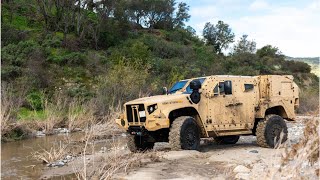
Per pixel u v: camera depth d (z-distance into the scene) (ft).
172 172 24.61
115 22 144.25
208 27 226.58
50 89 82.94
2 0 130.82
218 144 39.73
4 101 53.78
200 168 25.75
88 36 133.18
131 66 85.76
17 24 123.44
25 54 93.66
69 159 32.89
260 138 35.50
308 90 118.01
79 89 82.99
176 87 36.60
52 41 113.29
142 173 24.35
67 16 128.26
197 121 33.35
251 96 36.09
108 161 27.63
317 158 18.04
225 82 34.94
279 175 18.40
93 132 47.37
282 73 176.55
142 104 31.58
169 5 205.16
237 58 172.35
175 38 184.44
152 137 33.22
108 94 71.20
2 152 37.88
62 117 59.62
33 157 34.40
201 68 129.08
